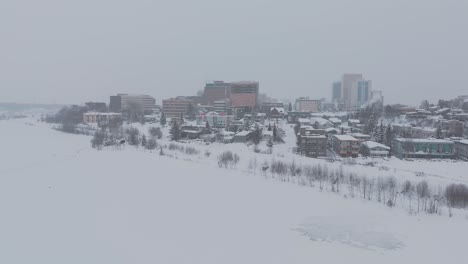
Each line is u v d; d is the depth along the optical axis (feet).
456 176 380.78
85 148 554.05
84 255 192.85
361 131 628.28
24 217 246.06
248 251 203.41
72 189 317.22
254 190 324.19
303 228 239.30
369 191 306.14
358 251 206.69
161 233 224.53
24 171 387.75
